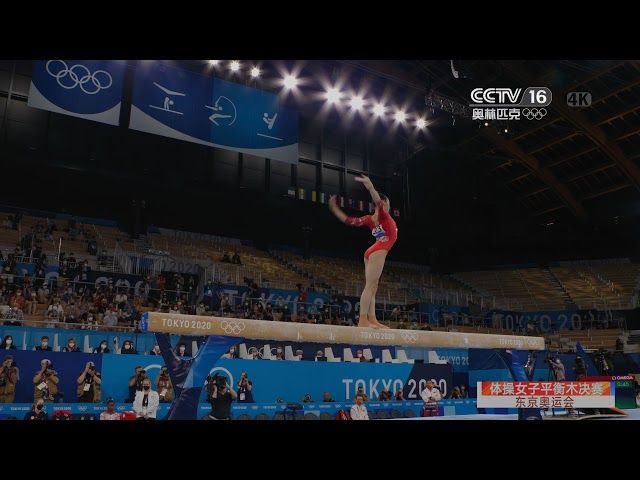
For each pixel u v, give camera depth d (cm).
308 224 3625
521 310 3638
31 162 2666
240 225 3612
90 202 3158
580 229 4031
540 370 2370
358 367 1847
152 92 2780
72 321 1833
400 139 3866
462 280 4184
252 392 1644
